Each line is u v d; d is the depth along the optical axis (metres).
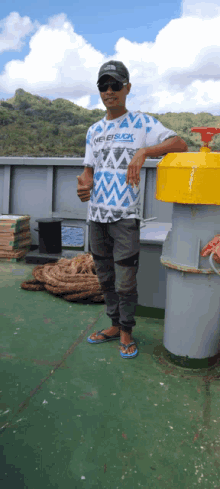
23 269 4.09
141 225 3.05
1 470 1.30
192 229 1.85
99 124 2.00
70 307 3.00
